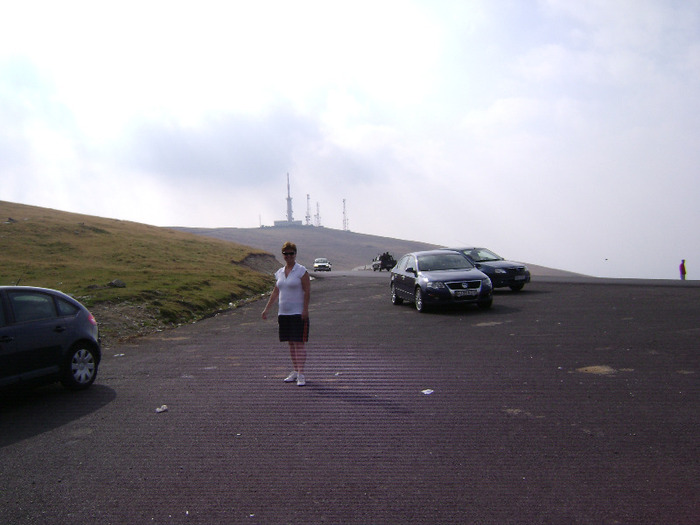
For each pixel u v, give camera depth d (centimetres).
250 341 1333
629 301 1678
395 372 879
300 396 754
